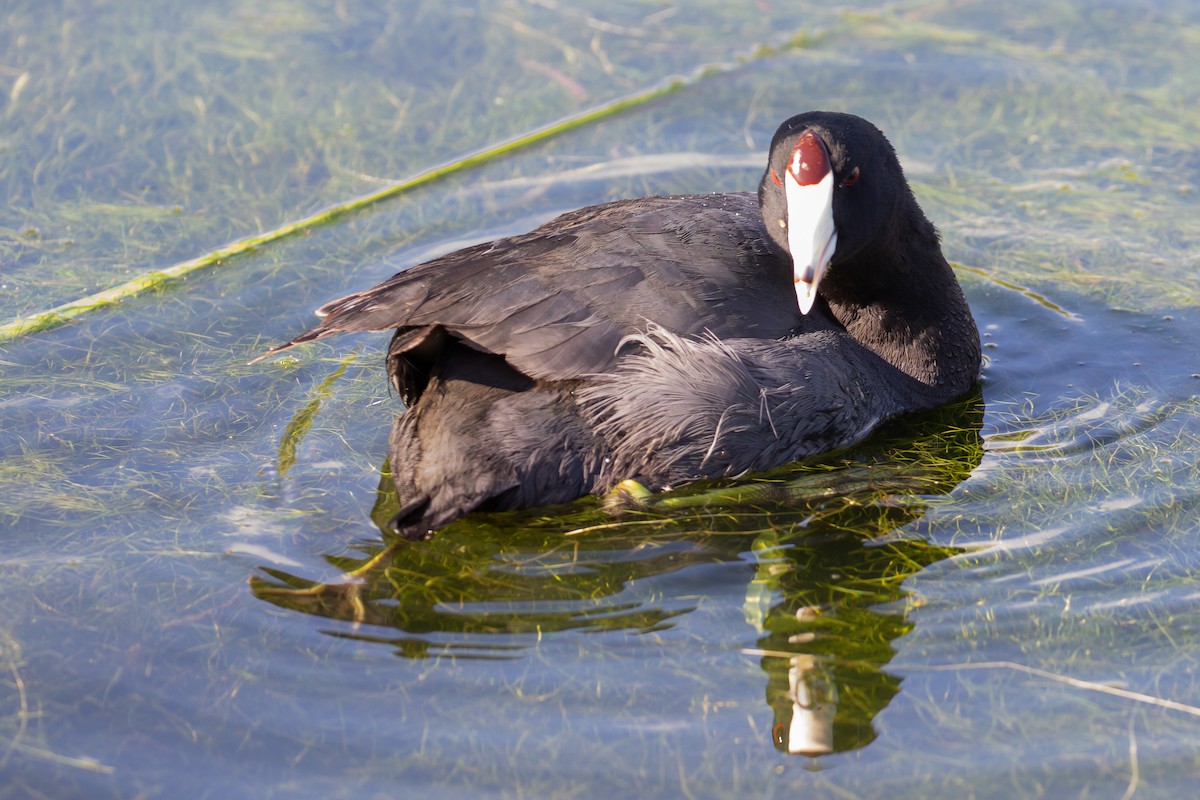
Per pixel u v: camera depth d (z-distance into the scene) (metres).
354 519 8.71
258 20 16.75
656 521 8.82
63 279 11.64
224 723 6.81
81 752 6.59
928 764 6.65
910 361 10.09
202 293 11.47
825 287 10.06
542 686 7.16
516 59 16.08
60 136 14.02
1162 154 14.02
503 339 8.41
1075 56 15.98
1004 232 12.71
